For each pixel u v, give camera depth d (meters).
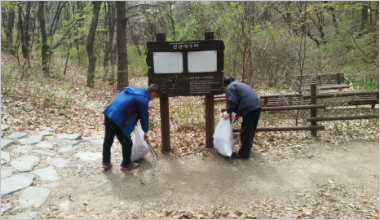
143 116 4.12
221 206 3.47
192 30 11.70
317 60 10.73
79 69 18.47
